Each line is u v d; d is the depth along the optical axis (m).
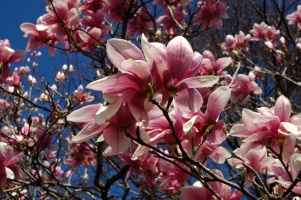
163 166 1.05
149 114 0.80
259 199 0.87
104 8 1.78
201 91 0.98
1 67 1.44
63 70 2.01
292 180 0.88
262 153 1.01
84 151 1.98
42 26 1.57
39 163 1.65
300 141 1.07
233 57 2.43
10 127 1.70
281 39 2.43
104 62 1.69
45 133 1.58
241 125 0.91
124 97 0.77
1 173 1.19
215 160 1.01
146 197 1.49
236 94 1.75
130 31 1.91
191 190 0.91
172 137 0.86
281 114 0.89
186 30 1.88
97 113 0.75
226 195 0.91
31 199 1.97
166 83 0.78
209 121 0.89
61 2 1.57
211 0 1.93
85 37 1.67
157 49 0.80
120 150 0.81
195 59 0.81
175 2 1.99
